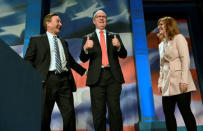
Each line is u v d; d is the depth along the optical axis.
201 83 3.03
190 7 3.55
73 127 1.84
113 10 3.36
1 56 0.58
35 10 3.15
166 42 1.96
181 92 1.69
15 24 3.31
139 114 2.75
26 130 0.69
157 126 2.48
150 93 2.75
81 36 3.21
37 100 0.82
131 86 2.93
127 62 3.04
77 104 2.87
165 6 3.55
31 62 1.87
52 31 2.07
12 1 3.43
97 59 1.99
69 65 2.01
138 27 3.10
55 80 1.86
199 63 3.16
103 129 1.87
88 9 3.38
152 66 3.11
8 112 0.59
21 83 0.69
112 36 2.15
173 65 1.80
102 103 1.90
